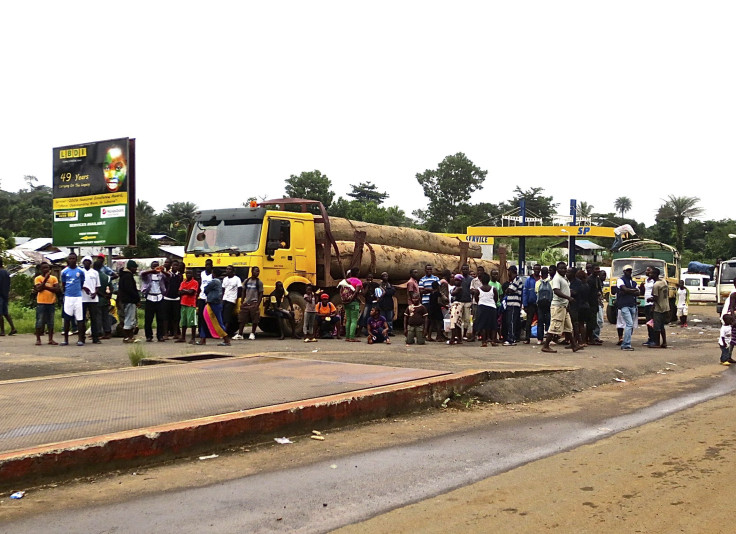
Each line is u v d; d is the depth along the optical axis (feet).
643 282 82.38
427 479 18.92
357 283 53.47
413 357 40.14
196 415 22.72
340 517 15.90
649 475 19.27
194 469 19.86
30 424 21.38
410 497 17.37
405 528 15.20
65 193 66.74
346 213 216.74
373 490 17.92
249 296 51.19
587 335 54.70
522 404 30.94
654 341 53.78
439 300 55.06
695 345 55.88
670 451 21.94
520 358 42.45
